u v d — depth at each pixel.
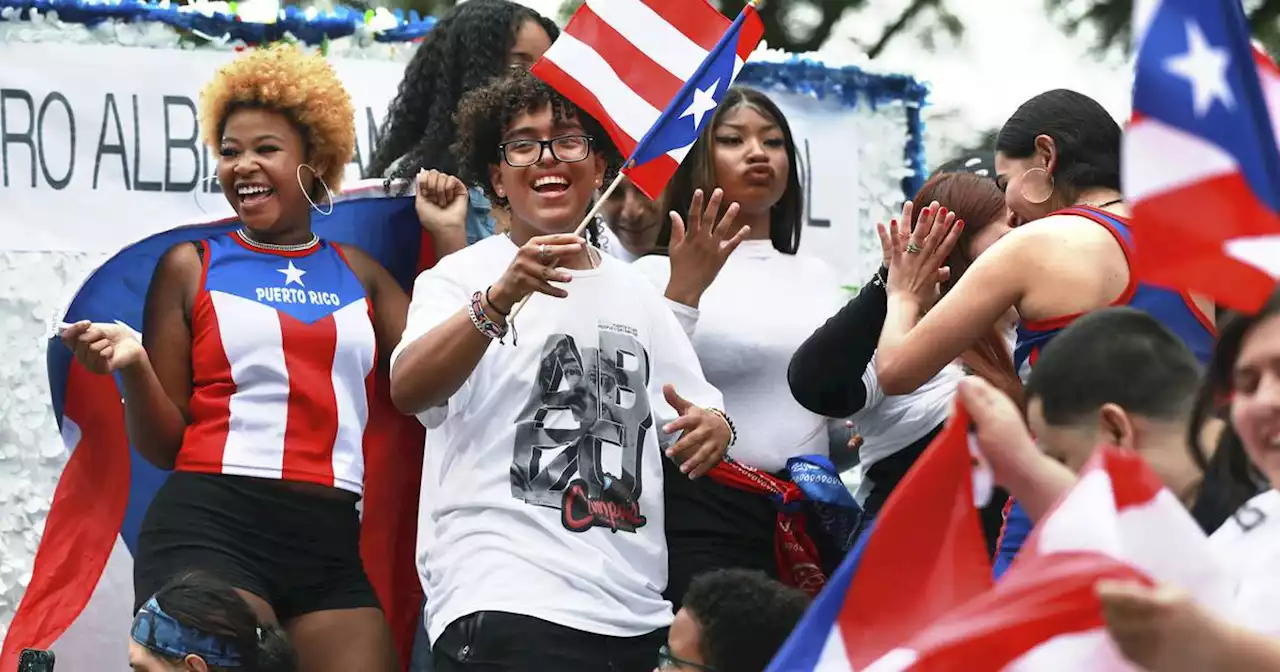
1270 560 5.69
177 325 10.80
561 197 10.16
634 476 9.87
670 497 10.66
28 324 12.58
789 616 8.11
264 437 10.55
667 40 10.38
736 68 10.27
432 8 22.66
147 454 10.73
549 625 9.32
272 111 11.07
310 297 10.94
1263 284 6.04
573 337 9.88
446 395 9.45
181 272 10.84
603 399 9.86
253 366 10.62
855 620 6.06
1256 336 6.01
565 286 10.04
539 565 9.45
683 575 10.50
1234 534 5.90
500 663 9.29
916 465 6.09
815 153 14.54
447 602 9.57
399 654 11.60
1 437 12.52
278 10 13.18
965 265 10.63
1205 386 6.38
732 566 10.56
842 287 14.54
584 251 10.24
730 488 10.67
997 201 10.60
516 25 12.26
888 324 9.20
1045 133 9.02
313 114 11.15
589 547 9.58
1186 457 6.50
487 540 9.52
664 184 10.05
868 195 14.68
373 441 11.45
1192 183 6.11
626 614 9.59
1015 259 8.52
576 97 10.20
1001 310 8.56
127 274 11.45
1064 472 5.93
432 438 10.12
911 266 9.38
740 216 11.68
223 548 10.31
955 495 6.07
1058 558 5.62
